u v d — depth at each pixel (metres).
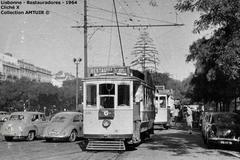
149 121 19.81
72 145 17.66
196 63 30.30
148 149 15.88
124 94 15.10
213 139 16.14
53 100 81.06
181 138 21.86
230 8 12.46
